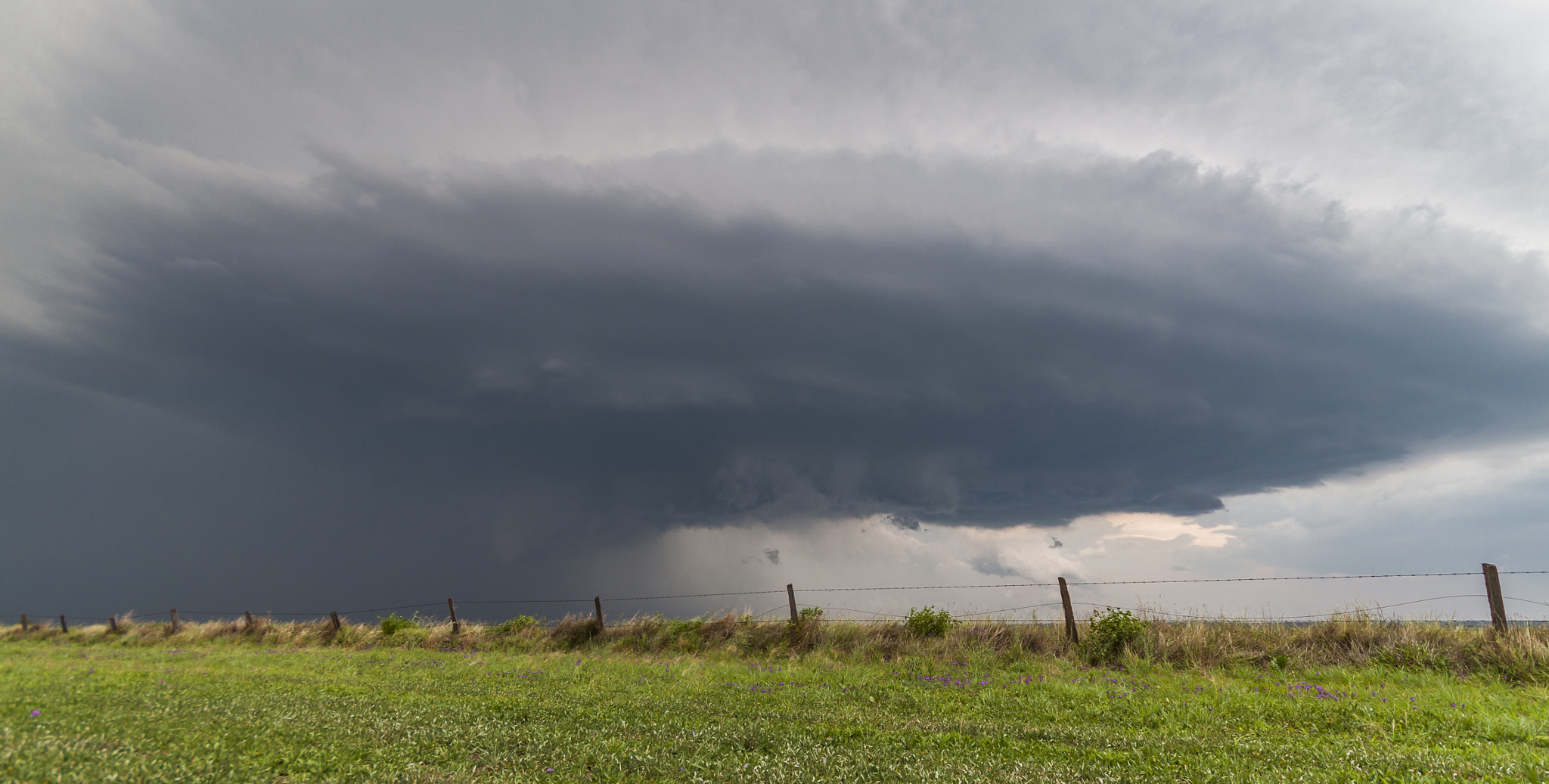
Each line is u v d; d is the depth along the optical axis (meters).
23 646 27.05
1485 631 14.56
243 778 5.88
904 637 19.83
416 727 8.28
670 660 19.59
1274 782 6.05
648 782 6.15
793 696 11.98
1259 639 16.27
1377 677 13.37
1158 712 10.16
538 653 22.84
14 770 5.67
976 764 6.80
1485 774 6.34
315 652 23.61
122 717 8.13
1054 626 18.92
